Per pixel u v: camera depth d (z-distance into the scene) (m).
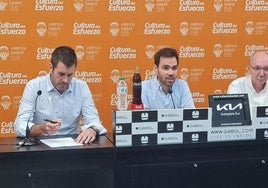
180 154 2.66
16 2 3.84
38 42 3.92
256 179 2.77
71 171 2.50
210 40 4.25
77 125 3.23
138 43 4.11
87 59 4.03
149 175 2.62
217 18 4.24
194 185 2.68
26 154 2.40
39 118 3.10
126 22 4.07
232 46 4.30
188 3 4.17
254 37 4.34
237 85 3.46
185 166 2.66
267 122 2.73
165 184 2.64
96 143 2.61
